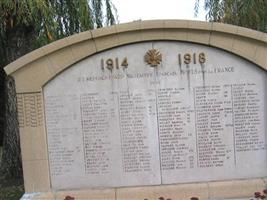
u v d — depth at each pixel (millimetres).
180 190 6012
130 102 6031
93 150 6082
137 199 5992
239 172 6145
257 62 5980
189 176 6113
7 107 8891
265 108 6102
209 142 6102
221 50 6008
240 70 6047
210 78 6027
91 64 5996
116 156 6082
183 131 6070
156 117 6051
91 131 6062
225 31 5883
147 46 5973
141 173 6098
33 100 5988
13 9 7852
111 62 5980
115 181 6098
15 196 7797
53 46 5863
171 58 5992
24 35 8703
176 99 6035
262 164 6164
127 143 6070
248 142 6133
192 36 5926
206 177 6125
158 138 6070
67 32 9078
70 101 6031
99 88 6016
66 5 8977
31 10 7586
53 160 6094
